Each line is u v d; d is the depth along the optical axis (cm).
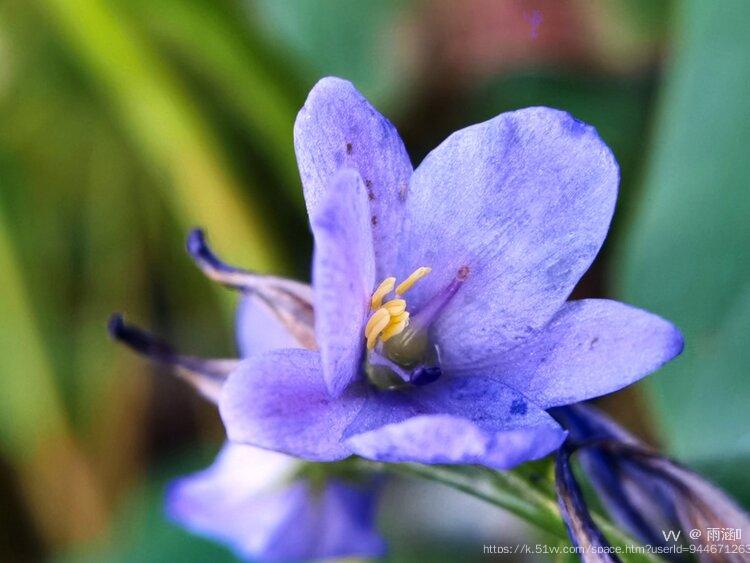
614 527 8
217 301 17
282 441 6
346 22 14
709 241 10
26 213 17
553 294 7
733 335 9
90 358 17
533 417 6
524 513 8
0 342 17
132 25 15
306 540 10
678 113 10
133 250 17
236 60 15
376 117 7
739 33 10
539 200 7
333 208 6
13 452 17
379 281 7
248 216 15
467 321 7
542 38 15
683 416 9
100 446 17
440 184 7
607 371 7
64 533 17
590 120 15
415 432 6
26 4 17
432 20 15
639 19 14
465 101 15
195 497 10
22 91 17
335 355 6
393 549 14
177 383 17
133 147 17
